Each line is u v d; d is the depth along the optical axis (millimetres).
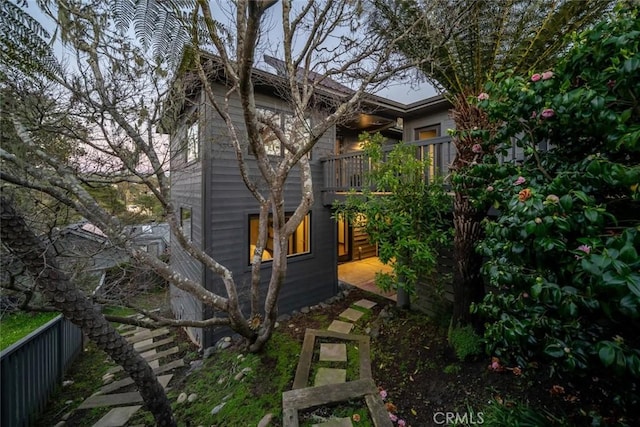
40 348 3592
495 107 2074
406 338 3891
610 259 1171
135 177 2947
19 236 1909
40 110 1992
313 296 6266
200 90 4348
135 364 2365
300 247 6277
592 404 2096
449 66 3104
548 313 1715
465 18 2746
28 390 3273
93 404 3588
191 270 5582
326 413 2611
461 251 3252
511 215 1667
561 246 1374
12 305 2434
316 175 6453
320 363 3447
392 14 2979
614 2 2309
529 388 2488
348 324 4672
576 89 1550
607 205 1562
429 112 7477
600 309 1341
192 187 5648
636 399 1460
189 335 5898
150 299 7414
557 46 2623
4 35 1208
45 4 1201
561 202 1423
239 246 5234
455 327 3324
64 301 2092
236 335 5152
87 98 2229
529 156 2285
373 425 2439
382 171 4074
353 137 9117
